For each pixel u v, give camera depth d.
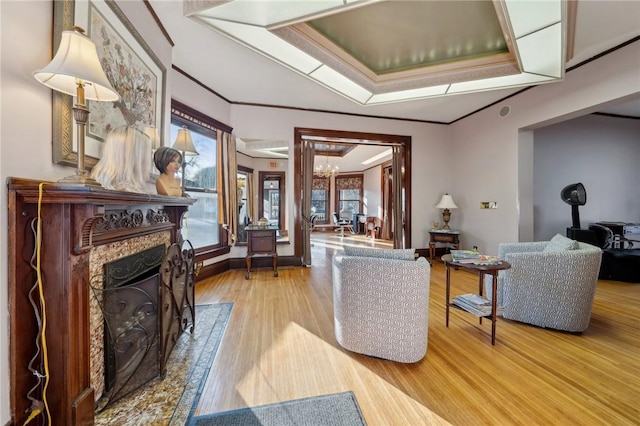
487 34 2.64
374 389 1.67
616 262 4.01
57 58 1.10
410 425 1.40
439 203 5.25
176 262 1.97
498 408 1.51
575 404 1.54
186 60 3.21
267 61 3.22
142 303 1.65
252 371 1.84
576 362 1.96
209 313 2.81
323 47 2.69
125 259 1.67
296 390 1.66
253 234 4.19
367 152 7.77
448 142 5.61
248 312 2.85
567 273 2.38
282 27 2.22
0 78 1.03
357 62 3.07
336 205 11.58
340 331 2.12
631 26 2.57
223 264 4.46
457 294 3.45
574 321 2.36
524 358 2.01
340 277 2.08
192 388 1.66
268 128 4.62
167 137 2.62
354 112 4.98
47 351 1.18
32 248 1.15
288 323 2.60
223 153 4.24
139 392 1.62
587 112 3.37
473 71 3.04
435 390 1.66
